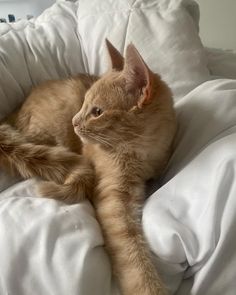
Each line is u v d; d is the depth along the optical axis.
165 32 0.33
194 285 0.20
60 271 0.20
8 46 0.34
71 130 0.31
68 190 0.26
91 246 0.21
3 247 0.21
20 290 0.20
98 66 0.35
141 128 0.26
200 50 0.33
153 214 0.22
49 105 0.32
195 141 0.25
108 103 0.25
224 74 0.39
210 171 0.21
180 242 0.20
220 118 0.25
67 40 0.35
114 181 0.26
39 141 0.31
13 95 0.33
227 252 0.19
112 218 0.24
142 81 0.25
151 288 0.21
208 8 0.51
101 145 0.27
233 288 0.19
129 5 0.34
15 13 0.52
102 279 0.21
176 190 0.22
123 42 0.33
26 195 0.26
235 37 0.52
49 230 0.21
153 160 0.27
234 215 0.19
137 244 0.22
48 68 0.35
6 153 0.28
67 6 0.38
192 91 0.30
